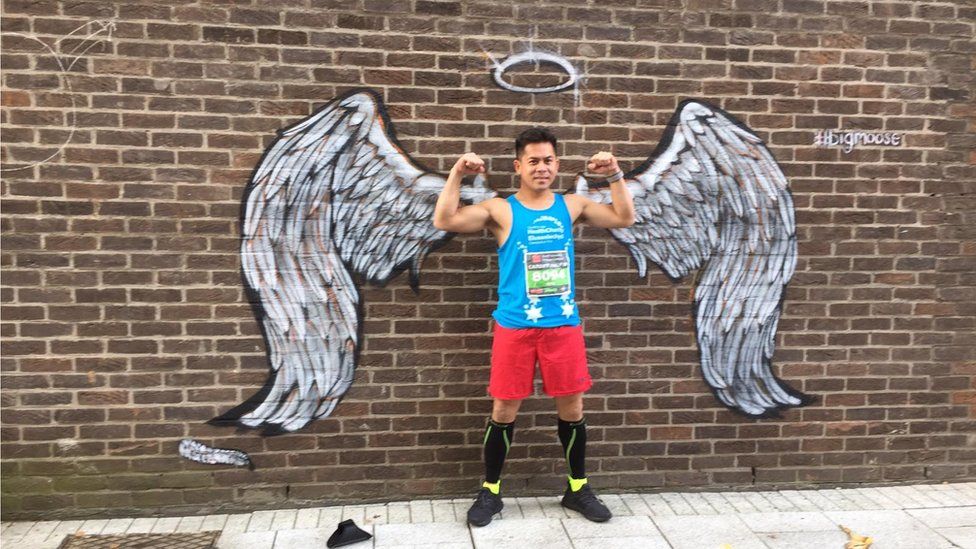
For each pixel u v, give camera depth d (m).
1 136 3.19
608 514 3.34
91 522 3.35
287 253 3.39
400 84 3.38
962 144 3.70
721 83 3.54
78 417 3.34
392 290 3.48
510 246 3.14
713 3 3.50
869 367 3.75
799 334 3.70
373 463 3.54
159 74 3.25
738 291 3.65
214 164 3.31
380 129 3.38
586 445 3.59
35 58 3.18
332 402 3.49
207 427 3.42
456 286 3.50
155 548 3.11
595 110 3.49
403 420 3.54
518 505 3.54
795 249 3.65
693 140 3.55
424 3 3.36
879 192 3.68
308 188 3.38
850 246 3.69
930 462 3.80
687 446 3.70
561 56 3.45
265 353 3.42
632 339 3.62
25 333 3.28
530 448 3.63
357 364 3.49
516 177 3.47
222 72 3.28
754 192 3.61
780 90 3.57
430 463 3.57
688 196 3.58
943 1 3.62
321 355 3.46
